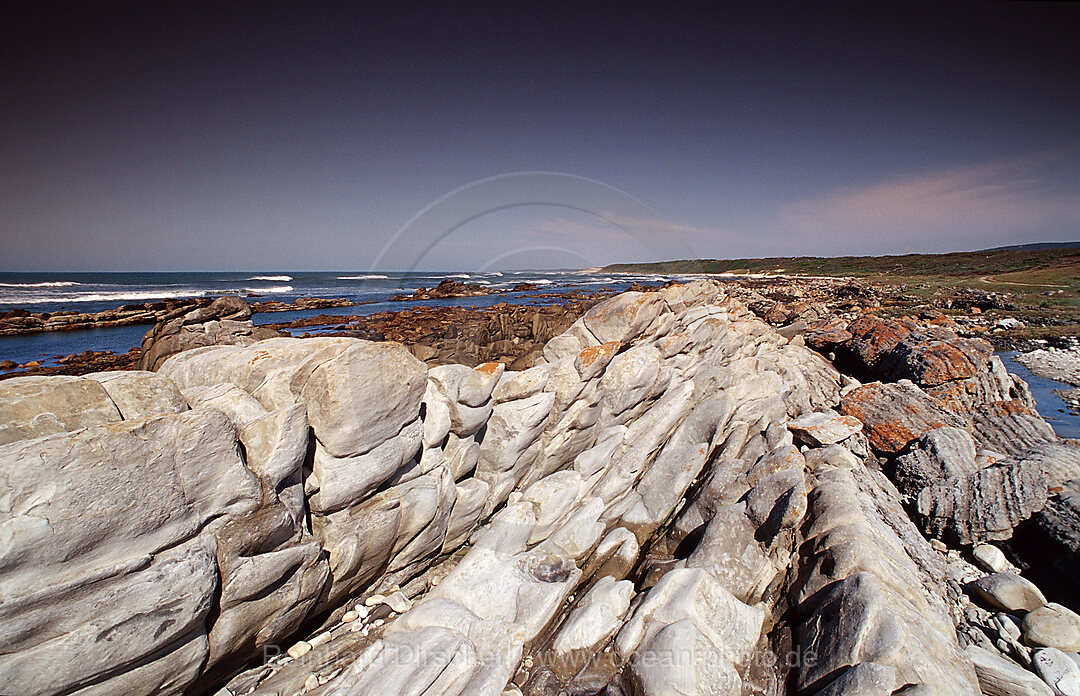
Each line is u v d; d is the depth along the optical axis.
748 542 5.48
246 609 3.69
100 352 10.60
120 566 2.84
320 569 4.15
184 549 3.17
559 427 6.20
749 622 4.61
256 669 4.14
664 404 7.15
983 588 5.73
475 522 5.89
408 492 4.88
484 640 4.45
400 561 5.22
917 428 9.23
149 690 3.20
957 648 4.14
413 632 4.45
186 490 3.15
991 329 26.88
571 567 5.67
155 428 2.97
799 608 4.84
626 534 6.20
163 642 3.09
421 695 3.82
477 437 5.67
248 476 3.46
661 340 7.03
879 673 3.64
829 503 5.43
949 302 35.28
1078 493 6.75
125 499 2.84
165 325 6.77
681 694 3.86
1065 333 24.86
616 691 4.21
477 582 5.02
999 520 6.87
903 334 15.70
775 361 10.49
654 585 5.02
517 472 6.13
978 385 12.16
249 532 3.54
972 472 7.62
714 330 8.05
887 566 4.67
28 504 2.52
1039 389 16.62
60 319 14.95
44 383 2.89
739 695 4.12
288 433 3.68
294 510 3.88
